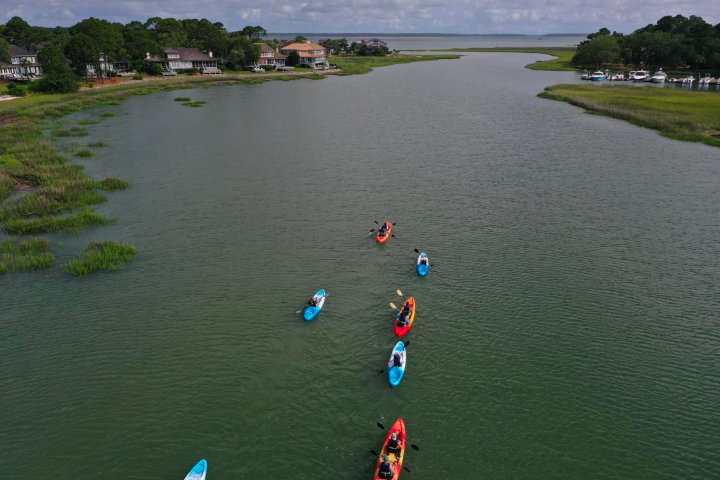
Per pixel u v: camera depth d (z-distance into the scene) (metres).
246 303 40.00
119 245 48.19
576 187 65.75
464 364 33.56
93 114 112.56
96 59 150.25
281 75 194.50
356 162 77.62
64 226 52.78
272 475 26.23
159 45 190.50
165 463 26.83
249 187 65.88
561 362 33.66
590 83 170.38
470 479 25.95
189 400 30.67
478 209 58.62
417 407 30.23
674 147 85.06
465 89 162.00
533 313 38.78
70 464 26.70
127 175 70.19
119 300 40.25
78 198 59.62
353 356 34.44
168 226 53.62
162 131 97.25
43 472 26.28
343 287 42.34
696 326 37.06
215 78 177.75
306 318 37.62
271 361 33.88
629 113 108.50
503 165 76.00
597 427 28.80
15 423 28.95
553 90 148.88
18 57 157.62
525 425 28.97
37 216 55.16
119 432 28.55
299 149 85.25
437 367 33.28
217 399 30.77
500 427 28.84
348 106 128.50
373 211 58.09
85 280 43.00
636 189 64.69
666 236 51.22
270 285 42.53
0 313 38.34
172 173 71.31
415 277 43.88
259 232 52.41
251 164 76.06
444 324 37.59
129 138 91.06
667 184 66.50
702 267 45.12
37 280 42.88
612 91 143.88
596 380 32.12
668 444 27.70
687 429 28.58
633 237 51.03
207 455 27.27
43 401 30.47
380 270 45.06
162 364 33.47
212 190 64.62
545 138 92.94
